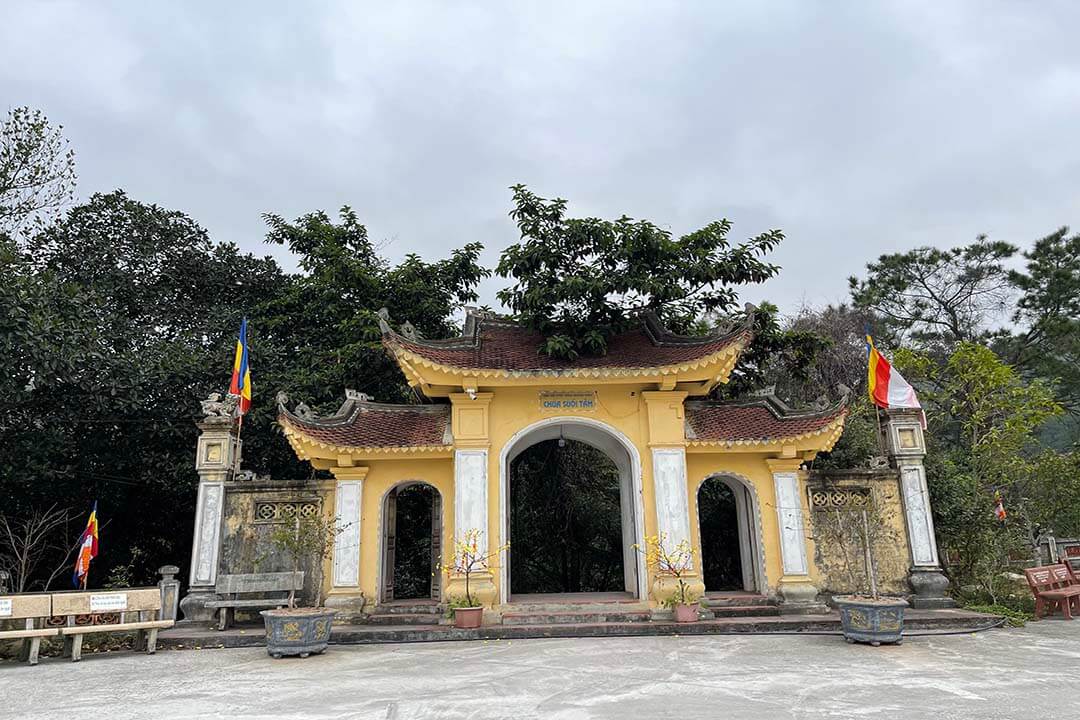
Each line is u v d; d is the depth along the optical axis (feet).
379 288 69.56
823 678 28.48
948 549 55.21
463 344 50.62
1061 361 106.01
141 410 61.93
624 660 33.06
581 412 48.80
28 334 50.57
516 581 74.08
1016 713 22.59
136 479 64.85
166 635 41.63
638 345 52.26
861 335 93.76
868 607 37.09
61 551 65.05
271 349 67.41
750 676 29.04
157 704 25.64
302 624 36.42
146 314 72.08
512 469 74.28
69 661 36.11
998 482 71.56
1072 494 65.57
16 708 25.45
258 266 77.00
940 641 37.83
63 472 59.06
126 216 72.08
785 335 61.67
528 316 51.65
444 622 43.78
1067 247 108.88
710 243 54.39
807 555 48.65
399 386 66.69
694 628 41.65
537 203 52.65
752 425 50.31
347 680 29.50
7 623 38.19
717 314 66.03
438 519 53.16
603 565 78.13
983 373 78.74
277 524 48.29
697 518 48.67
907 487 49.90
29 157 58.65
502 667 31.76
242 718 23.21
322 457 48.11
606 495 75.36
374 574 47.32
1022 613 45.75
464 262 72.43
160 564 71.72
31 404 57.77
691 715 22.74
